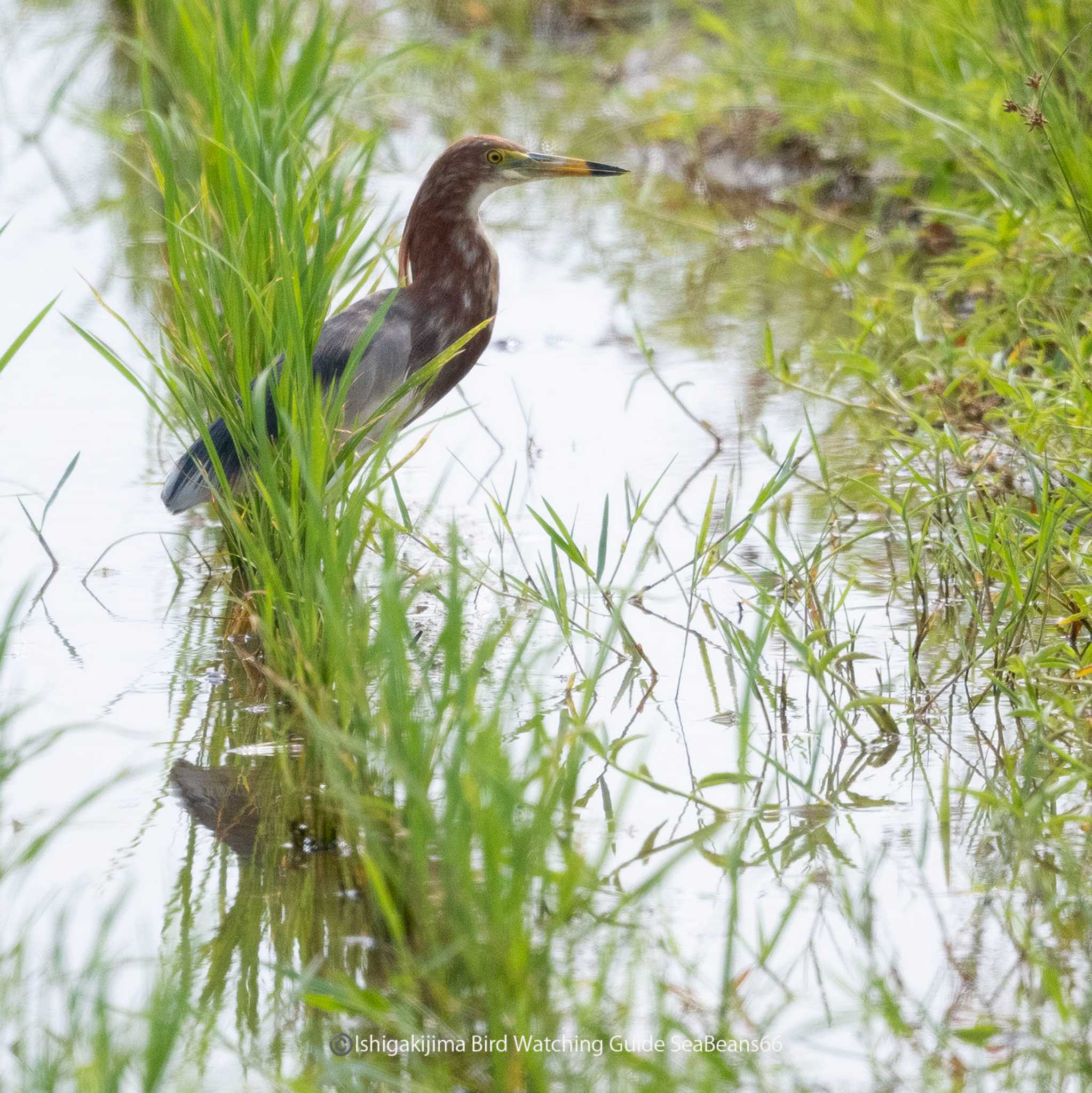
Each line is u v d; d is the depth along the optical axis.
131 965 5.78
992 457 10.17
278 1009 5.58
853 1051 5.27
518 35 25.08
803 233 15.84
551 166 11.06
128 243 16.42
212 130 12.83
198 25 13.38
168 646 8.69
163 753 7.46
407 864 6.24
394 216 15.95
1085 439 9.16
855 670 8.22
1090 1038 5.30
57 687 8.16
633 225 17.45
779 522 10.26
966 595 8.28
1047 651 7.42
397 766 5.68
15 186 18.67
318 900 6.21
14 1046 5.30
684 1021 5.42
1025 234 12.28
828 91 18.27
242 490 9.54
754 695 8.00
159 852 6.59
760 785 7.16
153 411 12.20
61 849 6.61
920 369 11.77
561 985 5.56
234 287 9.28
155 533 10.30
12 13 27.08
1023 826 6.61
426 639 8.69
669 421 12.08
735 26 21.16
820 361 12.96
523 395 12.69
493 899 5.20
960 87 14.70
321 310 9.34
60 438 11.66
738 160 18.50
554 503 10.62
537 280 15.74
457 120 21.03
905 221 16.56
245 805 6.98
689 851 5.69
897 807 6.91
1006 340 12.06
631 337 14.04
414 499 10.77
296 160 10.84
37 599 9.30
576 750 6.19
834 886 6.29
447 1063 5.24
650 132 19.39
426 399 11.38
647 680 8.24
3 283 14.94
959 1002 5.52
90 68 23.69
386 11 15.20
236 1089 5.13
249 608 8.73
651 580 9.47
